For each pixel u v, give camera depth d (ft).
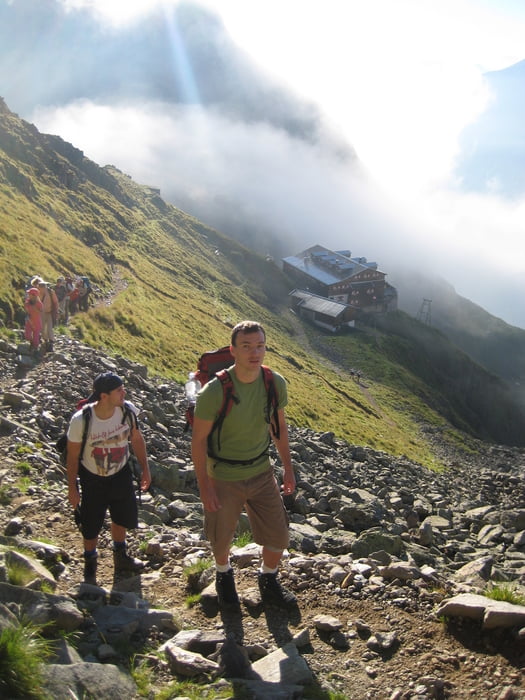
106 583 24.61
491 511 56.39
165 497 40.06
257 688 17.25
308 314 489.67
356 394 285.23
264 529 21.94
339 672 18.88
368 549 32.27
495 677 18.37
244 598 22.62
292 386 181.88
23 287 101.96
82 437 23.22
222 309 296.71
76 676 15.67
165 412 68.59
